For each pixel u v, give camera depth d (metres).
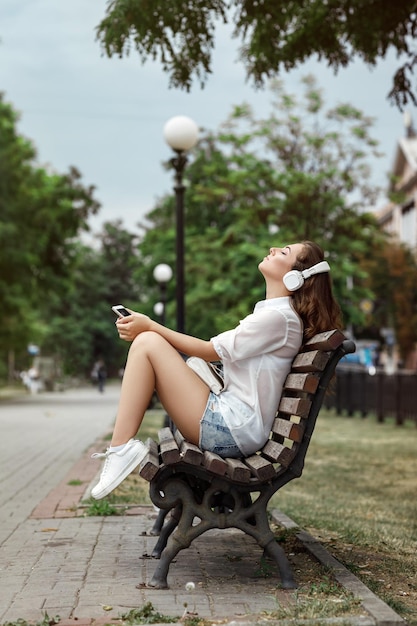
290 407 4.62
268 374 4.85
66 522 6.65
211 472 4.53
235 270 31.73
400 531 6.84
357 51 9.67
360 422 22.48
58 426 19.75
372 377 23.38
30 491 8.52
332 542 6.11
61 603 4.23
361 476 10.93
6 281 37.56
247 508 4.59
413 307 49.00
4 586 4.58
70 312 89.62
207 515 4.57
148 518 6.81
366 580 4.88
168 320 37.88
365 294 30.72
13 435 16.69
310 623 3.76
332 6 9.23
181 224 10.60
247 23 8.94
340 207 29.98
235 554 5.44
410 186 60.56
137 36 8.37
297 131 30.70
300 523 6.92
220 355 4.84
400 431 19.03
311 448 14.79
